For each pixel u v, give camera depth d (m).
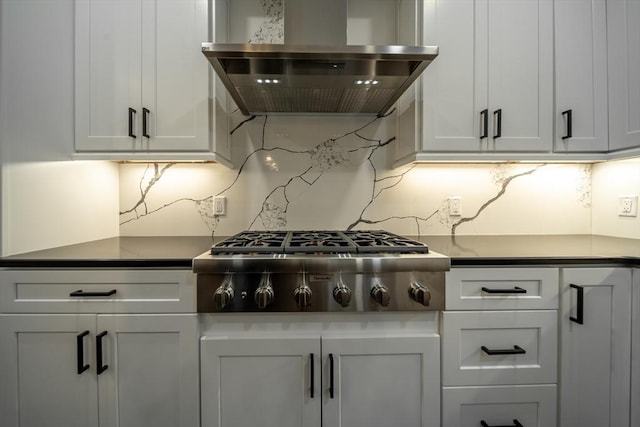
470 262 1.09
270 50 1.11
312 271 1.02
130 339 1.06
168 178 1.69
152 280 1.06
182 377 1.06
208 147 1.35
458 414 1.10
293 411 1.06
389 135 1.72
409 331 1.09
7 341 1.06
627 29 1.33
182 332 1.06
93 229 1.50
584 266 1.12
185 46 1.34
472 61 1.38
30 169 1.17
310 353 1.06
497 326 1.10
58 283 1.06
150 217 1.69
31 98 1.17
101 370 1.05
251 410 1.06
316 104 1.57
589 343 1.12
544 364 1.11
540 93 1.40
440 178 1.73
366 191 1.72
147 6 1.33
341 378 1.07
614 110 1.38
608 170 1.63
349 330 1.08
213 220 1.70
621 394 1.12
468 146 1.39
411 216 1.73
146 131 1.33
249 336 1.07
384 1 1.69
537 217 1.72
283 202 1.71
